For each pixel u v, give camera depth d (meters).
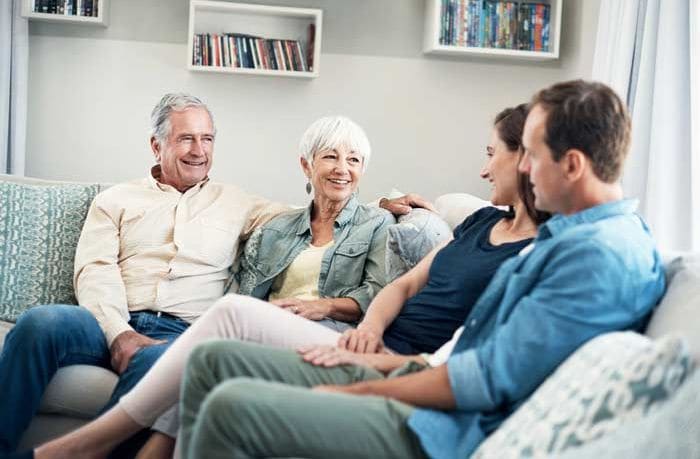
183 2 4.19
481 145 4.36
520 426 1.68
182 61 4.21
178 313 3.00
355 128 2.95
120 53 4.19
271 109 4.26
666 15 3.19
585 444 1.58
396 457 1.75
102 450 2.26
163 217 3.10
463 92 4.34
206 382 1.98
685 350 1.57
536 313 1.77
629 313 1.80
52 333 2.57
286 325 2.27
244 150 4.26
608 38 3.56
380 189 4.33
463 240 2.49
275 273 2.93
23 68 4.04
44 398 2.60
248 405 1.72
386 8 4.29
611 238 1.80
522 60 4.34
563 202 1.92
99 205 3.11
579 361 1.69
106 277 2.96
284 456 1.74
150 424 2.25
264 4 4.23
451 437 1.77
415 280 2.54
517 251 2.31
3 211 3.13
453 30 4.15
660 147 3.17
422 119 4.34
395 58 4.30
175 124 3.13
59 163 4.20
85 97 4.19
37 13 4.00
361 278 2.87
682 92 3.17
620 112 1.88
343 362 2.04
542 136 1.89
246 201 3.18
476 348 1.90
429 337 2.40
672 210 3.17
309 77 4.14
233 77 4.23
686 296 1.85
